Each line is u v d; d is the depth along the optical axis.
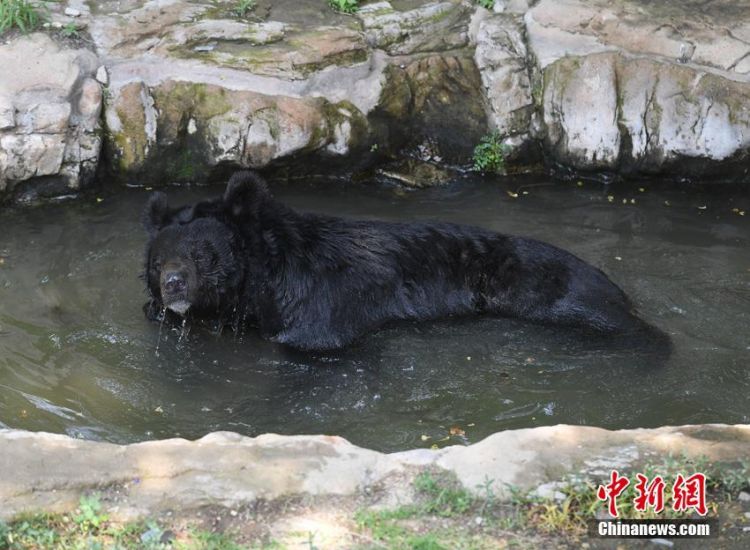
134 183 13.74
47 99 13.09
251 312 10.34
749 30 14.52
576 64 14.27
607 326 10.05
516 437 6.73
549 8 14.91
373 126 14.19
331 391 9.21
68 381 9.18
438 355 9.76
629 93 14.10
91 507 6.07
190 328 10.28
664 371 9.32
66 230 12.38
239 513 6.14
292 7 14.97
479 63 14.76
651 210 13.20
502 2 15.34
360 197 13.66
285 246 10.21
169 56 14.01
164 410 8.84
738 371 9.30
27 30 13.75
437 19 15.10
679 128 13.92
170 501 6.19
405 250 10.52
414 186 14.08
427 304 10.45
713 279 11.16
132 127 13.54
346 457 6.57
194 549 5.82
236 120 13.63
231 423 8.66
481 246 10.66
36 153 12.89
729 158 13.81
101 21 14.08
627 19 14.67
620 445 6.67
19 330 9.99
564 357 9.62
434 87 14.70
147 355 9.71
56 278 11.12
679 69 14.10
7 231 12.31
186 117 13.71
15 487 6.19
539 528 6.07
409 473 6.46
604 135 14.01
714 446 6.68
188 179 13.88
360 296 10.23
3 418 8.51
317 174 14.25
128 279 11.14
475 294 10.55
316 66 14.16
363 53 14.49
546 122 14.29
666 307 10.50
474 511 6.19
